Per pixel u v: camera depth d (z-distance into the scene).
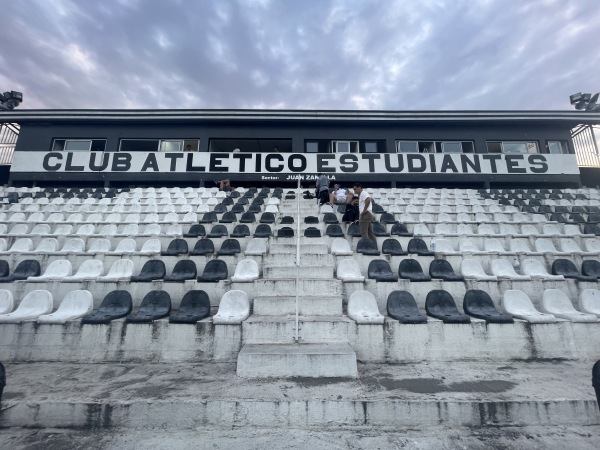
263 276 6.18
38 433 3.03
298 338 4.43
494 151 16.22
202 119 15.39
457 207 11.13
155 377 3.83
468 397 3.26
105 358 4.43
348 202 9.07
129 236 7.80
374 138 16.02
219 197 12.19
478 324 4.55
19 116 14.85
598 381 2.99
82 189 13.38
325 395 3.30
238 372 3.82
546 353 4.52
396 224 8.52
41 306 5.09
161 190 13.37
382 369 4.11
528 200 12.36
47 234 7.94
